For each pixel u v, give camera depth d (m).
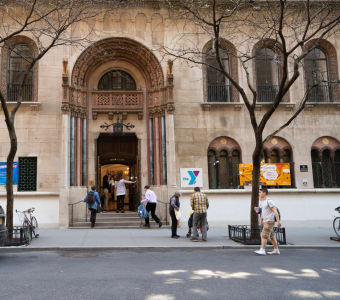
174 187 15.40
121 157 17.80
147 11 16.78
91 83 17.06
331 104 16.77
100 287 5.80
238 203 15.61
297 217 15.68
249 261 8.17
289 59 17.03
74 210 15.22
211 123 16.28
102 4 15.66
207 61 16.95
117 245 10.27
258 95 16.98
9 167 10.87
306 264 7.78
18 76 16.11
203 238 11.19
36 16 15.82
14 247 9.82
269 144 16.45
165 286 5.87
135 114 17.11
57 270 7.18
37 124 15.47
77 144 15.90
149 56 16.61
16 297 5.22
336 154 16.75
